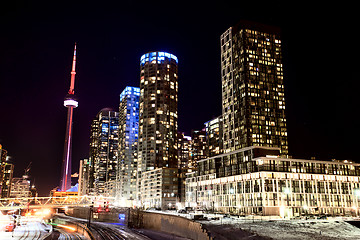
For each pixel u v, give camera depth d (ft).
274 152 543.80
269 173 499.51
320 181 524.11
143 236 386.93
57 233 498.28
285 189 496.64
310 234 293.64
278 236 278.46
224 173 591.78
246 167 538.88
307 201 504.43
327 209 514.68
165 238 357.82
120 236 387.75
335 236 293.23
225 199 573.74
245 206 519.60
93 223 648.38
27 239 369.91
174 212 559.79
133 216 554.05
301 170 520.83
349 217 461.78
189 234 331.98
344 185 541.34
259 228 315.99
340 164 553.23
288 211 487.20
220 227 322.34
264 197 485.56
